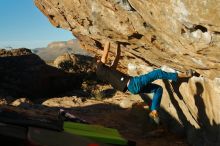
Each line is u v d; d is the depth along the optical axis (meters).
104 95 19.12
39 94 20.53
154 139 10.25
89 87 22.84
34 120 4.59
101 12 7.81
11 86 19.97
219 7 4.64
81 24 10.14
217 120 7.54
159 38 6.98
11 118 4.51
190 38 5.73
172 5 5.33
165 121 10.61
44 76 20.75
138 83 6.84
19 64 21.56
